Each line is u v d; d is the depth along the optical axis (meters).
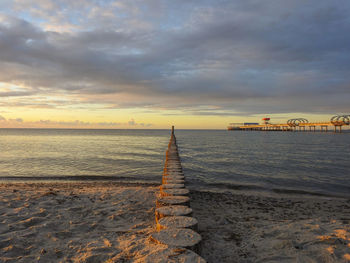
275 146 38.59
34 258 3.27
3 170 15.35
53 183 11.37
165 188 5.83
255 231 4.71
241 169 16.31
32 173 14.31
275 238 4.16
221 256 3.55
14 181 11.88
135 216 5.54
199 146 39.19
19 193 7.41
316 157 23.25
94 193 8.04
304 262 3.20
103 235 4.20
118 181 12.24
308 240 3.88
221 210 6.87
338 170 15.94
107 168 16.50
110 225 4.88
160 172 15.12
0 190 7.95
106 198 7.35
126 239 3.94
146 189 9.19
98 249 3.49
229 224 5.35
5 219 4.89
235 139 64.88
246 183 11.93
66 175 13.63
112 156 23.61
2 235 4.02
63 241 3.90
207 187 10.95
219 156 24.42
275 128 160.38
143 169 16.25
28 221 4.79
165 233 3.06
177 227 3.24
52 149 30.86
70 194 7.55
